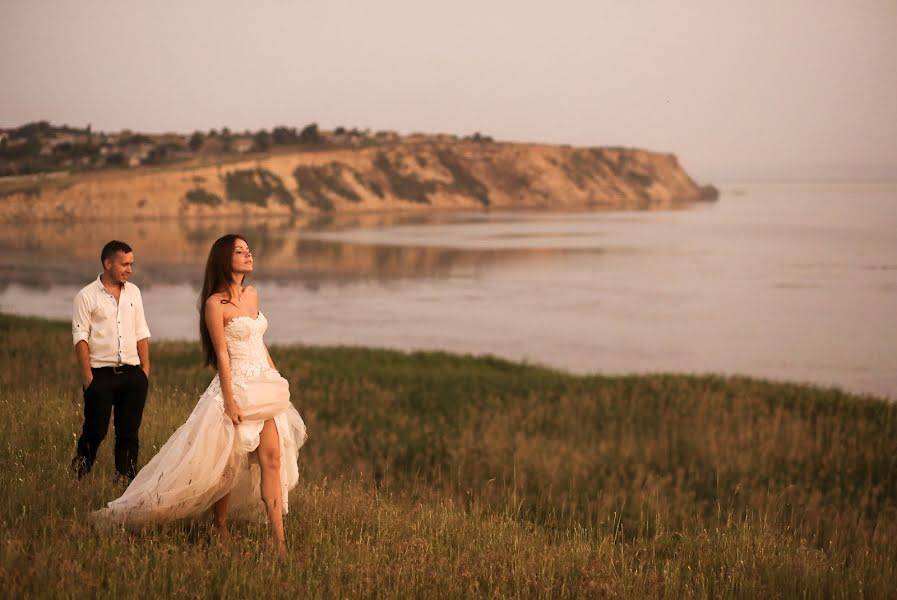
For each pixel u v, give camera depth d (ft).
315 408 63.87
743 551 21.98
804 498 40.22
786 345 138.21
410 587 16.57
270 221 595.88
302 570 17.07
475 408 65.72
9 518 18.34
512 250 344.49
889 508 39.45
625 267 278.05
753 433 55.62
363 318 171.94
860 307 179.93
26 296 203.92
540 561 19.42
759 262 284.00
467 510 31.96
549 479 43.52
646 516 36.19
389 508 24.03
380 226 533.14
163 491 18.78
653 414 63.41
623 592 17.98
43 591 14.69
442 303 197.16
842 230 440.45
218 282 19.53
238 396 18.75
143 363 25.71
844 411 64.90
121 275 25.23
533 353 133.59
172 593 15.14
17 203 597.93
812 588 19.79
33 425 28.86
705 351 134.72
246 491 20.42
